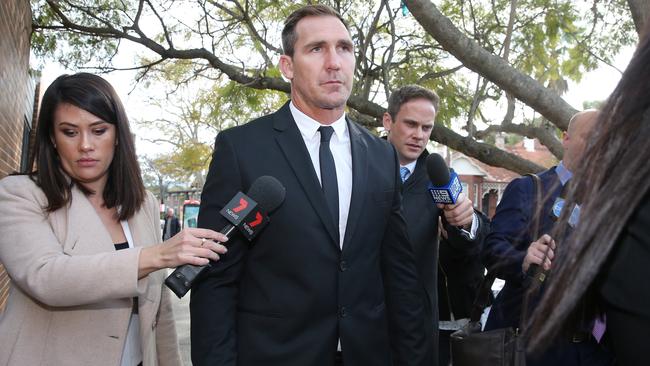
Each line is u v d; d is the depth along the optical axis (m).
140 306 2.07
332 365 2.06
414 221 3.08
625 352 0.82
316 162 2.20
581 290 0.85
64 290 1.75
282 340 2.01
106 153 2.02
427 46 6.79
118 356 1.96
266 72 6.54
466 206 2.71
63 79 1.99
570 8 6.36
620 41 6.41
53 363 1.87
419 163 3.35
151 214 2.27
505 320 2.60
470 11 6.95
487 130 7.00
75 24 6.34
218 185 2.08
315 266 2.04
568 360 2.21
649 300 0.78
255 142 2.14
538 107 4.25
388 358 2.24
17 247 1.82
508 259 2.50
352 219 2.12
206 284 2.03
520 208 2.69
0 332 1.86
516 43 6.71
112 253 1.83
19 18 5.50
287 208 2.05
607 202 0.83
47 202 1.92
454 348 2.38
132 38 6.39
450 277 3.37
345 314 2.07
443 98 7.08
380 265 2.36
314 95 2.16
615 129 0.88
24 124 7.62
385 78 5.53
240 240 2.04
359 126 2.41
